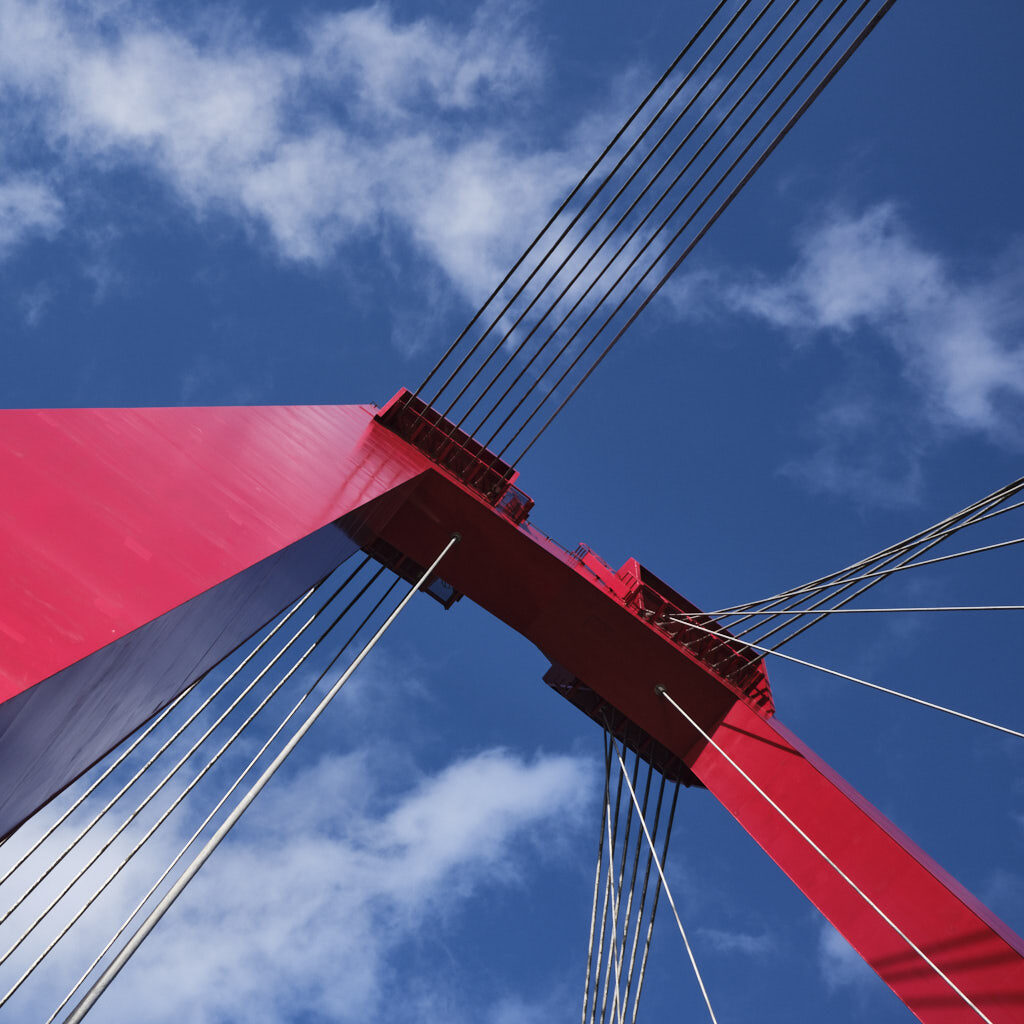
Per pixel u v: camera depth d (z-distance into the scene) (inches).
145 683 422.9
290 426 680.4
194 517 433.7
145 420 484.1
